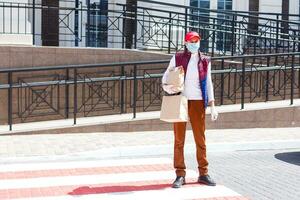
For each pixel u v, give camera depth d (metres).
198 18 18.69
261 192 7.87
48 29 17.48
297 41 15.96
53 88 13.15
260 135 12.16
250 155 10.64
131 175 8.73
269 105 13.47
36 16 17.23
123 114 13.16
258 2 20.38
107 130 12.22
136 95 12.88
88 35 16.81
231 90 13.92
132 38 16.47
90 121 12.37
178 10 18.55
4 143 10.85
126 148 10.48
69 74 13.48
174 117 7.56
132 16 17.00
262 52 16.72
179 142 7.95
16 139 11.27
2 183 8.16
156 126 12.51
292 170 9.33
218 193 7.70
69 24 17.64
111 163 9.62
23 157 9.77
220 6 19.98
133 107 12.69
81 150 10.34
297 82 14.62
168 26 16.98
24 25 14.59
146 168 9.24
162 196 7.52
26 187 7.96
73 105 13.30
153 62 12.37
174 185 7.94
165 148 10.66
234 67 14.06
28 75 13.21
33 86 12.57
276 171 9.24
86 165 9.42
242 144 11.14
